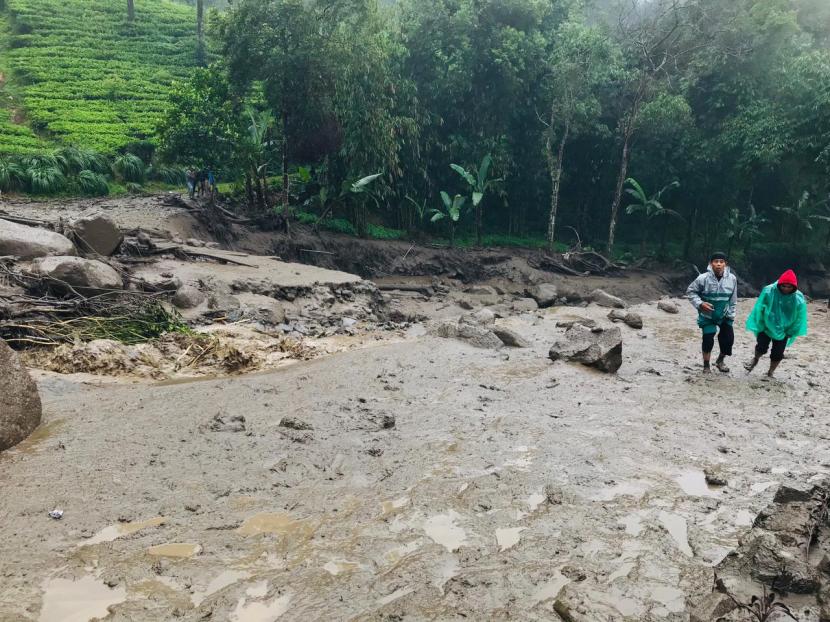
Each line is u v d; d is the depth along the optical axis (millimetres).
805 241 32375
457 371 8078
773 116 25219
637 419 6309
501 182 28344
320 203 25203
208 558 3477
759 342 8414
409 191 27156
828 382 8266
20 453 4766
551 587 3309
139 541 3604
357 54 20703
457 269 24547
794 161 26500
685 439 5734
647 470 4965
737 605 2955
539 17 27453
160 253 13969
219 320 10688
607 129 28594
